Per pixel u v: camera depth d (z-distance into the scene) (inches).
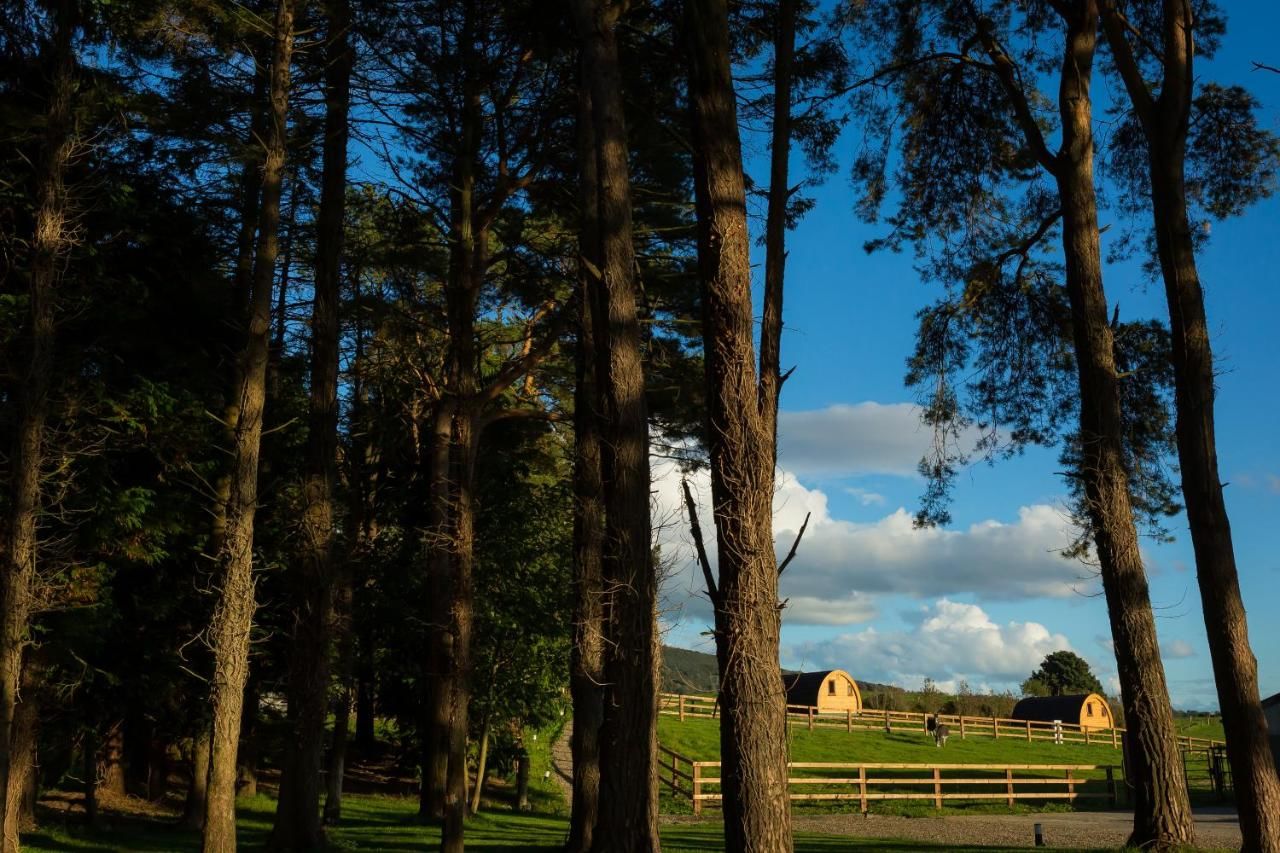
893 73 723.4
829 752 1765.5
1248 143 678.5
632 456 385.7
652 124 621.0
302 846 628.1
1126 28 666.2
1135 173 717.9
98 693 747.4
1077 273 614.2
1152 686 563.8
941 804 1252.5
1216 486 522.0
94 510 634.8
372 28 701.3
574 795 600.7
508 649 1061.8
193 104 663.8
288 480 888.3
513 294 852.6
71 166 622.5
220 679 482.9
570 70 725.9
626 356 391.9
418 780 1264.8
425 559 1055.0
